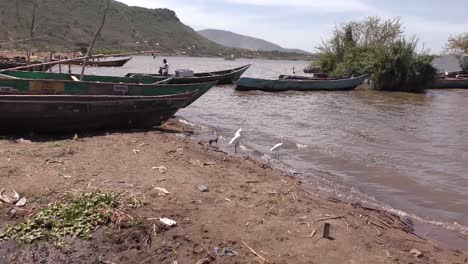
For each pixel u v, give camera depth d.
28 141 10.75
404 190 10.02
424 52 37.44
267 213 7.28
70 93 13.91
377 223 7.54
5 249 5.86
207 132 15.58
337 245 6.35
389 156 13.08
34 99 11.48
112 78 19.56
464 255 6.77
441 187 10.28
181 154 10.58
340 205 8.33
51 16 101.81
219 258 5.85
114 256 5.84
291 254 6.04
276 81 31.56
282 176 10.03
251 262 5.80
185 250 5.99
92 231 6.27
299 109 22.98
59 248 5.91
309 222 7.04
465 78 40.31
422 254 6.47
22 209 6.74
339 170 11.45
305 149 13.70
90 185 7.78
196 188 8.16
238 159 11.15
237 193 8.13
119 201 7.10
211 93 29.30
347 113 22.03
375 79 37.00
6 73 16.97
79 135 12.21
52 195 7.25
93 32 104.06
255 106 23.66
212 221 6.83
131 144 11.15
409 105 26.48
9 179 7.75
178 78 25.78
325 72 43.88
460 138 16.12
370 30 43.06
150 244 6.10
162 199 7.47
